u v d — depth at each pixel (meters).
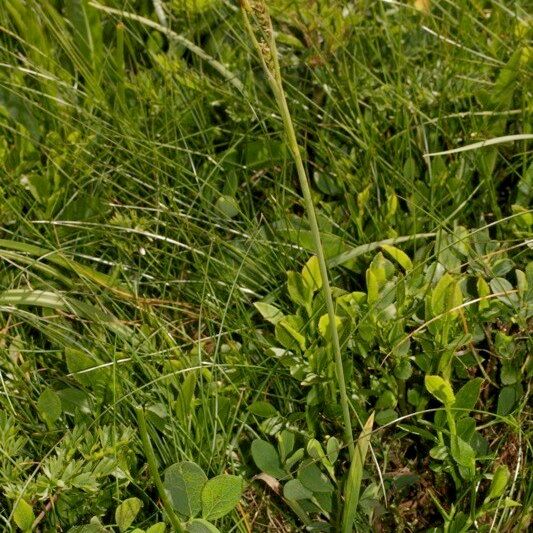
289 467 0.47
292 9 0.67
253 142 0.61
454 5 0.66
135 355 0.50
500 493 0.45
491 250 0.56
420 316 0.51
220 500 0.43
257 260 0.57
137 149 0.61
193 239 0.58
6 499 0.47
